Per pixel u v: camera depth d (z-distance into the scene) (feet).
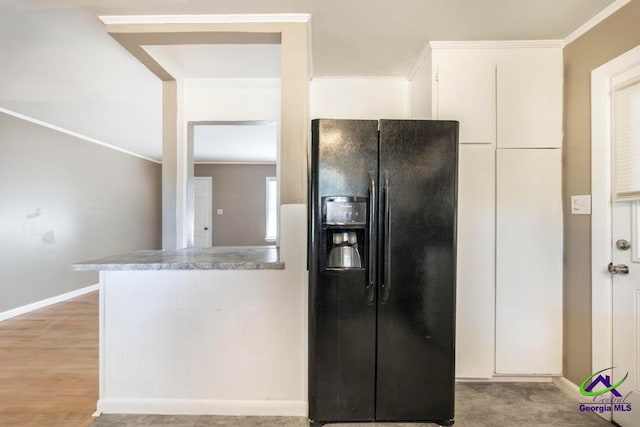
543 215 7.30
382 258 5.93
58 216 14.49
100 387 6.40
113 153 18.40
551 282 7.28
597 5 6.11
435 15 6.45
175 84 9.33
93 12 6.29
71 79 9.37
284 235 6.38
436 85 7.43
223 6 6.17
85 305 13.88
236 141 17.48
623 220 6.00
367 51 7.89
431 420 6.03
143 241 21.40
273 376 6.40
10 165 12.25
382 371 5.99
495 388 7.25
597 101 6.41
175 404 6.37
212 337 6.40
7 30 6.83
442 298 6.02
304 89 6.52
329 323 5.94
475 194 7.34
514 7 6.19
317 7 6.23
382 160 5.95
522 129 7.34
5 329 11.03
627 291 5.93
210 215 25.08
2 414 6.40
